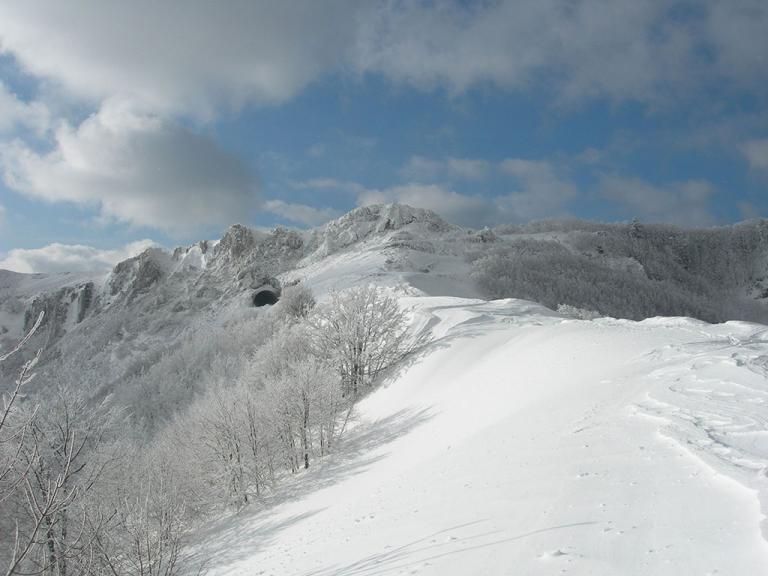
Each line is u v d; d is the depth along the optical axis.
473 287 85.56
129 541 10.05
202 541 14.56
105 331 121.62
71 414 14.20
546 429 9.01
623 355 13.45
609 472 6.02
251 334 43.25
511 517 5.78
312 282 88.88
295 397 19.78
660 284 134.50
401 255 102.75
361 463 16.17
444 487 8.30
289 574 7.76
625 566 4.04
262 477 18.66
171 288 141.88
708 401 7.46
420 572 5.28
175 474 17.08
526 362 16.73
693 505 4.66
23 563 7.82
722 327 14.93
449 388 18.75
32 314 159.38
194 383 40.06
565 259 115.00
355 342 26.05
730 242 192.25
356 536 8.08
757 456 5.27
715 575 3.56
